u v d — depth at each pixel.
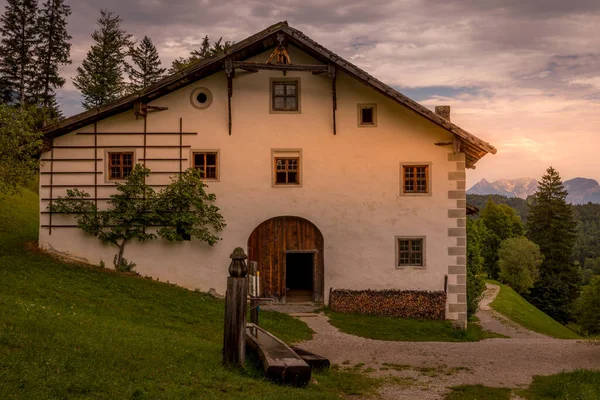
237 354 10.38
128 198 21.31
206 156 21.92
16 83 55.19
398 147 21.89
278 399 8.62
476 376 12.37
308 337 17.48
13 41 55.12
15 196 32.25
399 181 21.89
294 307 21.78
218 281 21.62
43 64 56.66
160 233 21.16
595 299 55.34
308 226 22.20
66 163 21.58
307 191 21.92
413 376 12.31
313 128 21.94
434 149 21.84
